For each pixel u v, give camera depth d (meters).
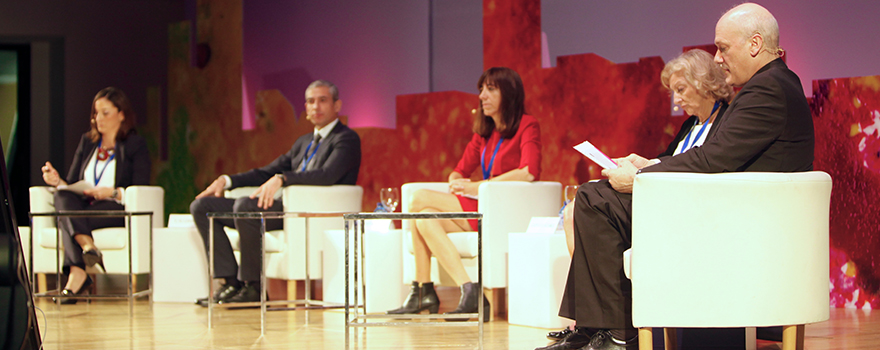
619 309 2.23
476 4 5.16
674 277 2.01
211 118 6.48
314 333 2.99
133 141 4.50
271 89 6.44
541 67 4.63
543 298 3.01
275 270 3.91
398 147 5.30
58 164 6.84
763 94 2.12
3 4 6.77
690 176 1.99
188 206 6.61
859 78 3.62
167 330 3.10
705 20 4.23
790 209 2.03
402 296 3.58
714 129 2.45
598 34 4.65
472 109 4.93
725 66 2.33
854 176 3.63
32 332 1.69
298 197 3.90
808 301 2.07
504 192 3.31
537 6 4.66
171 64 6.72
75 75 6.92
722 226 2.00
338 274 3.71
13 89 6.87
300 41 6.27
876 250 3.57
